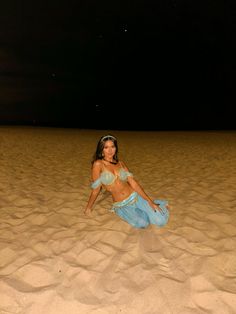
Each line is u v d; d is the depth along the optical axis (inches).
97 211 169.8
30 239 136.9
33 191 215.3
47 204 185.6
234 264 115.6
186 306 92.9
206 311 91.1
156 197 200.5
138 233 140.7
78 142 576.4
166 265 114.5
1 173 274.1
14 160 346.6
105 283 103.8
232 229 147.0
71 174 277.3
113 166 146.1
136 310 91.4
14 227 150.4
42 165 321.7
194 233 141.6
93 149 471.8
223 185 229.0
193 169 299.3
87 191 214.4
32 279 106.6
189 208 175.3
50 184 237.1
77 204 183.9
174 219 157.6
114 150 144.3
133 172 289.1
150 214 144.0
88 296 97.6
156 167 315.3
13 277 107.4
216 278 106.7
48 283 104.3
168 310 91.3
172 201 189.8
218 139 637.9
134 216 142.6
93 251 124.2
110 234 138.9
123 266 113.8
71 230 145.9
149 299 95.7
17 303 94.7
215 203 185.2
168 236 137.6
